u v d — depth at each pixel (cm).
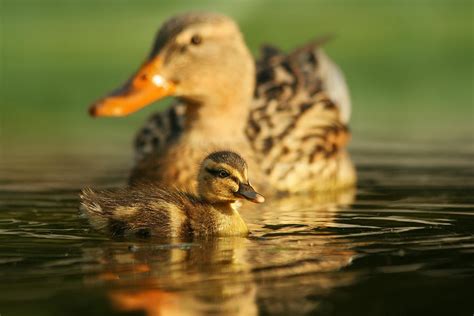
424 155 1819
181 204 1101
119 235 1053
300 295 782
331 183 1490
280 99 1594
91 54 3028
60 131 2245
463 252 934
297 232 1060
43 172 1594
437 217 1154
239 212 1218
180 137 1434
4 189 1395
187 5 3412
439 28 3272
